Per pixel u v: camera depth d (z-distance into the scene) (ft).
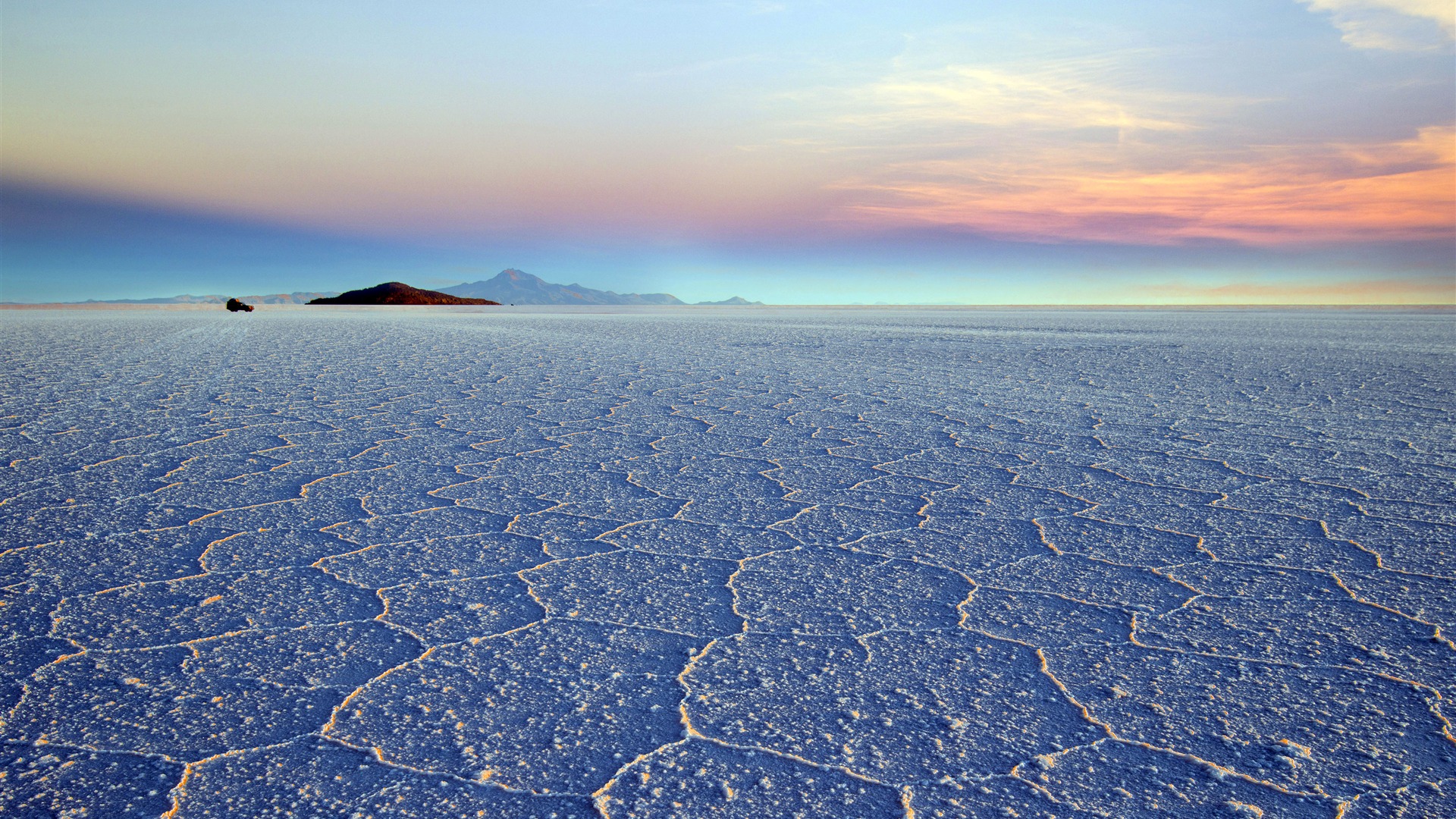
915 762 4.43
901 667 5.59
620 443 13.94
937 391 21.06
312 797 4.08
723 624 6.32
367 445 13.55
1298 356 32.19
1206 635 6.17
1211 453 13.26
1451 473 11.75
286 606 6.59
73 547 8.09
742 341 42.22
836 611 6.61
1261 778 4.33
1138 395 20.35
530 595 6.89
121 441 13.67
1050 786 4.23
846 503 10.12
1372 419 16.63
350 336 45.96
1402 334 47.73
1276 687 5.34
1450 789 4.25
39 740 4.58
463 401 18.79
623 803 4.03
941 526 9.16
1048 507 9.95
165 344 37.60
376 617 6.40
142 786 4.17
